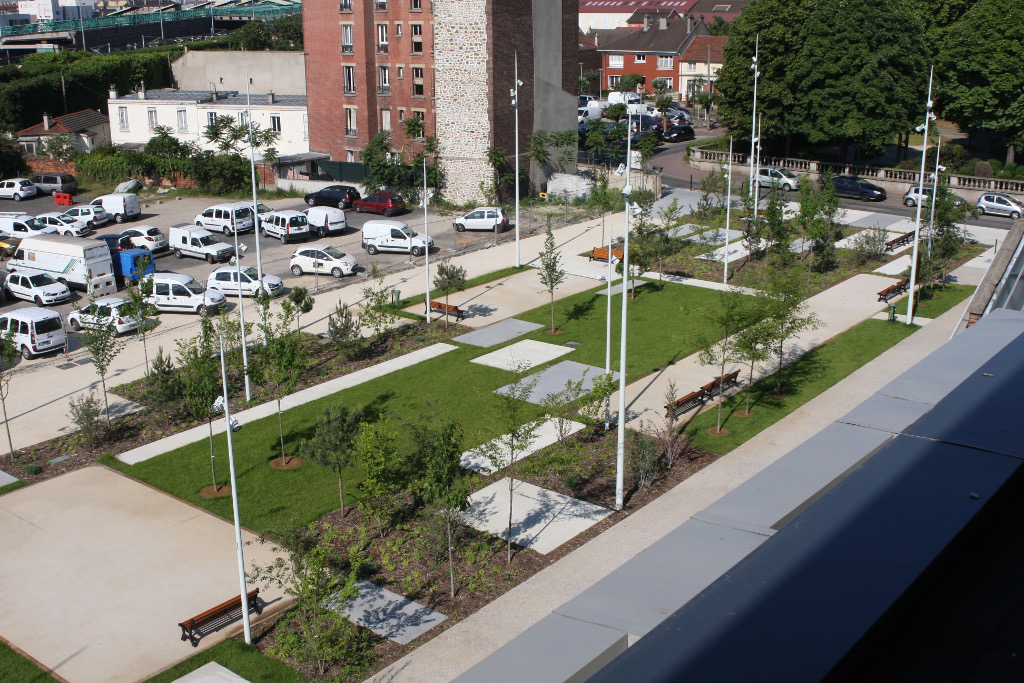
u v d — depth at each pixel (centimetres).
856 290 4206
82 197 6631
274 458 2734
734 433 2809
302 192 6462
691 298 4116
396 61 6231
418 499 2441
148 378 2848
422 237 4972
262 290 3158
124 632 1938
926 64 6347
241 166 6556
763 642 322
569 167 6706
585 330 3747
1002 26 5978
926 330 3662
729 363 3362
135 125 7506
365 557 2183
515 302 4138
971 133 7150
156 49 11025
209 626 1934
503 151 6012
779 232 4350
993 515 411
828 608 335
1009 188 5997
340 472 2358
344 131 6550
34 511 2462
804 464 606
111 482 2622
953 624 348
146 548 2266
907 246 4953
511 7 5944
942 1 6956
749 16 6619
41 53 9888
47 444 2872
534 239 5269
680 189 6469
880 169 6431
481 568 2130
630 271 4131
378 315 3875
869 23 6119
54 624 1969
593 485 2528
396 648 1848
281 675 1786
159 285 4094
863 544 371
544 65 6322
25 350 3606
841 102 6303
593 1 14512
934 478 413
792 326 2939
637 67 11012
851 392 3084
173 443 2864
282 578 2109
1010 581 371
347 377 3331
